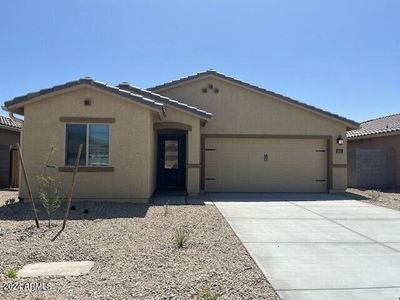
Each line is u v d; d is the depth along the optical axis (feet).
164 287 17.63
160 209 40.42
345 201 49.37
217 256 23.04
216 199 50.01
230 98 59.57
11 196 52.60
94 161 44.24
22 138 43.70
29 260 22.04
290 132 59.72
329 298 16.79
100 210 38.78
